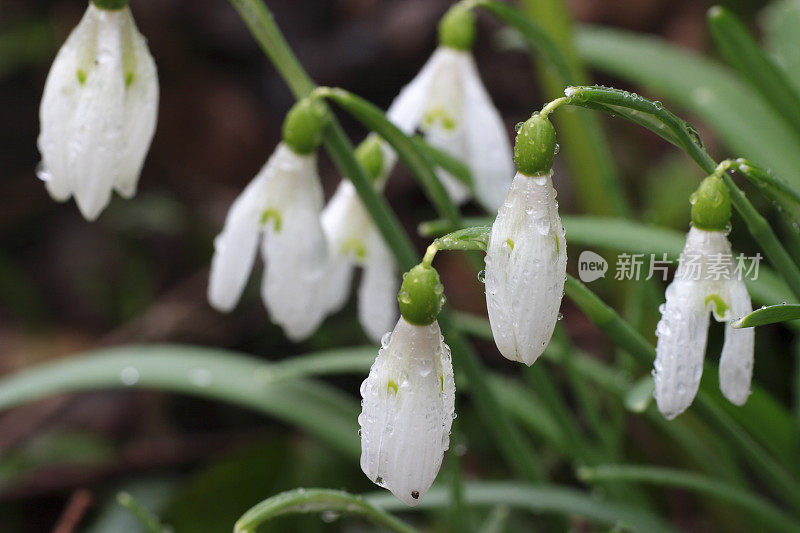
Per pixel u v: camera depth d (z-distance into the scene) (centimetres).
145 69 34
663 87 47
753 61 39
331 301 39
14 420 55
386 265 39
